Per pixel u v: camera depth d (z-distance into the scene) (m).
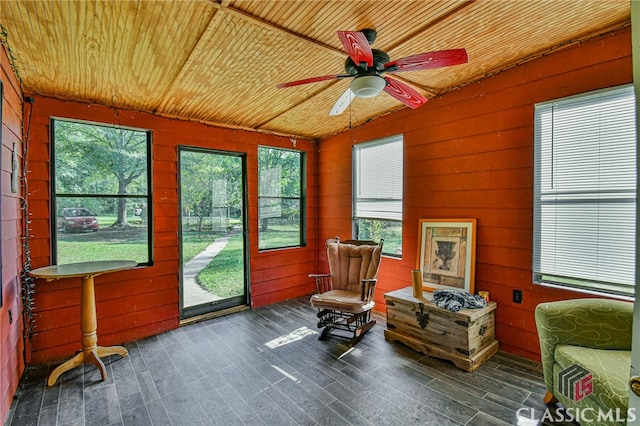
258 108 3.43
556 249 2.46
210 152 3.91
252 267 4.20
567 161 2.40
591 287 2.30
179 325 3.54
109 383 2.41
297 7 1.78
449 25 2.04
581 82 2.30
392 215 3.77
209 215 3.89
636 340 0.70
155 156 3.42
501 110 2.74
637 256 0.69
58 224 2.94
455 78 2.90
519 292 2.66
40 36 1.95
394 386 2.29
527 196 2.60
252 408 2.08
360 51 1.72
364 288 3.02
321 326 3.30
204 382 2.40
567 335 1.88
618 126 2.17
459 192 3.06
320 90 3.00
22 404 2.16
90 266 2.69
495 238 2.80
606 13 1.97
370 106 3.53
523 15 1.96
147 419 1.99
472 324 2.50
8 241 2.19
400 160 3.67
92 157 3.12
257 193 4.28
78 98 2.97
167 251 3.48
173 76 2.58
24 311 2.65
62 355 2.86
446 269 3.12
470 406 2.04
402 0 1.76
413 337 2.88
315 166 4.88
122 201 3.27
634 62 0.68
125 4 1.68
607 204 2.22
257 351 2.91
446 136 3.15
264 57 2.33
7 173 2.16
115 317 3.14
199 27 1.93
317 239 4.88
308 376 2.46
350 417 1.97
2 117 1.99
